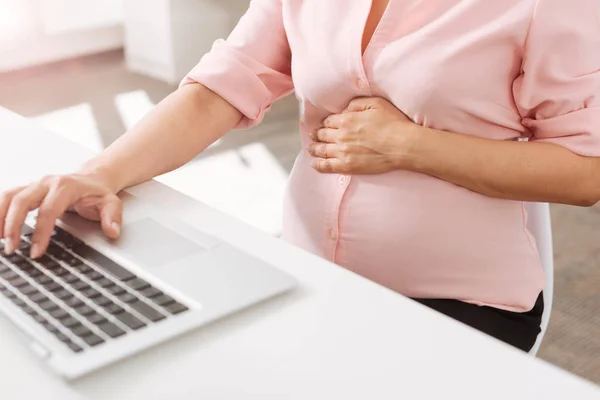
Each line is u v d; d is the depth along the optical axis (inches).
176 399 22.0
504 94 38.0
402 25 38.5
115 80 151.8
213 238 30.5
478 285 38.8
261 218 99.9
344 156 39.9
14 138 42.1
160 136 39.9
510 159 36.8
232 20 155.0
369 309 26.7
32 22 155.3
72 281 26.8
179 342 24.5
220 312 25.4
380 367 23.6
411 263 39.2
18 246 29.6
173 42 148.5
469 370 23.6
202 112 42.2
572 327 80.7
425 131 38.1
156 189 36.9
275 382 22.8
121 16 169.2
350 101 41.4
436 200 38.4
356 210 40.3
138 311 25.0
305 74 41.9
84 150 40.5
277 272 28.0
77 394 22.1
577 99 36.2
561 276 90.7
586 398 22.5
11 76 151.1
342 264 41.5
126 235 30.8
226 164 116.0
